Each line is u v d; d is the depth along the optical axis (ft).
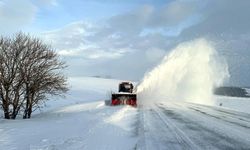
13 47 59.41
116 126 40.91
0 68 58.13
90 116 52.75
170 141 30.73
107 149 26.48
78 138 30.71
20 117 65.62
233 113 60.90
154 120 48.73
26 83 60.80
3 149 25.66
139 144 29.09
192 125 42.63
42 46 62.03
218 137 32.96
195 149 27.07
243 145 28.89
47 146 26.76
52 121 47.52
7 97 59.77
